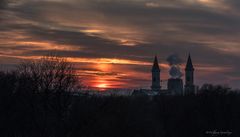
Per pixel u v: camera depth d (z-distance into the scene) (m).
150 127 142.50
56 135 91.12
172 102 189.12
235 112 176.88
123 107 117.38
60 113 95.44
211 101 179.12
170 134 176.25
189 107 179.25
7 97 100.56
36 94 97.75
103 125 99.56
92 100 107.50
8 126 97.88
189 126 174.75
